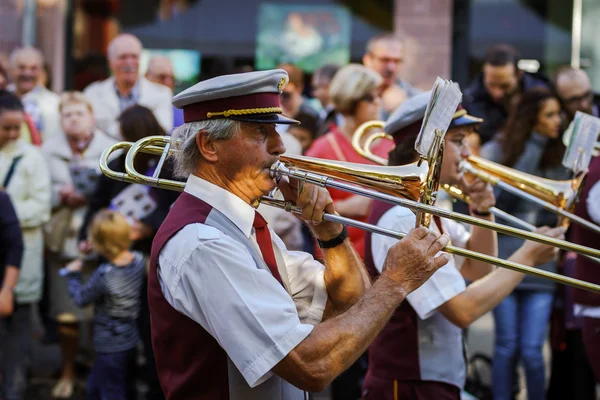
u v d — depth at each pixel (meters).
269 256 2.61
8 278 5.12
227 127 2.51
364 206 4.76
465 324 3.35
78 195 5.98
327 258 2.79
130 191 5.03
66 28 8.84
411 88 6.98
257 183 2.57
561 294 5.12
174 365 2.52
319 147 5.07
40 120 6.81
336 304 2.79
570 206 3.78
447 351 3.49
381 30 8.47
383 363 3.52
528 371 5.06
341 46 8.52
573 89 5.56
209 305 2.36
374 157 3.93
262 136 2.55
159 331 2.53
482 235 3.63
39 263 5.66
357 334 2.38
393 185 2.69
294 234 5.13
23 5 8.76
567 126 5.24
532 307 5.04
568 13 8.41
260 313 2.34
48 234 5.98
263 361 2.31
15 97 5.80
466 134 3.58
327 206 2.72
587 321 4.32
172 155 2.71
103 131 6.49
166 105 6.70
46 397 5.89
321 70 6.47
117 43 6.58
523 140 5.23
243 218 2.55
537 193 3.74
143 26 8.77
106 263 5.08
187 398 2.50
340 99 5.01
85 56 8.88
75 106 6.02
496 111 5.94
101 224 4.95
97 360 5.09
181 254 2.43
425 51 8.35
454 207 5.27
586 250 2.67
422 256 2.48
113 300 5.01
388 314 2.44
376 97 5.04
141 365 5.84
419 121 3.38
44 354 6.86
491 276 3.43
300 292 2.81
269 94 2.53
